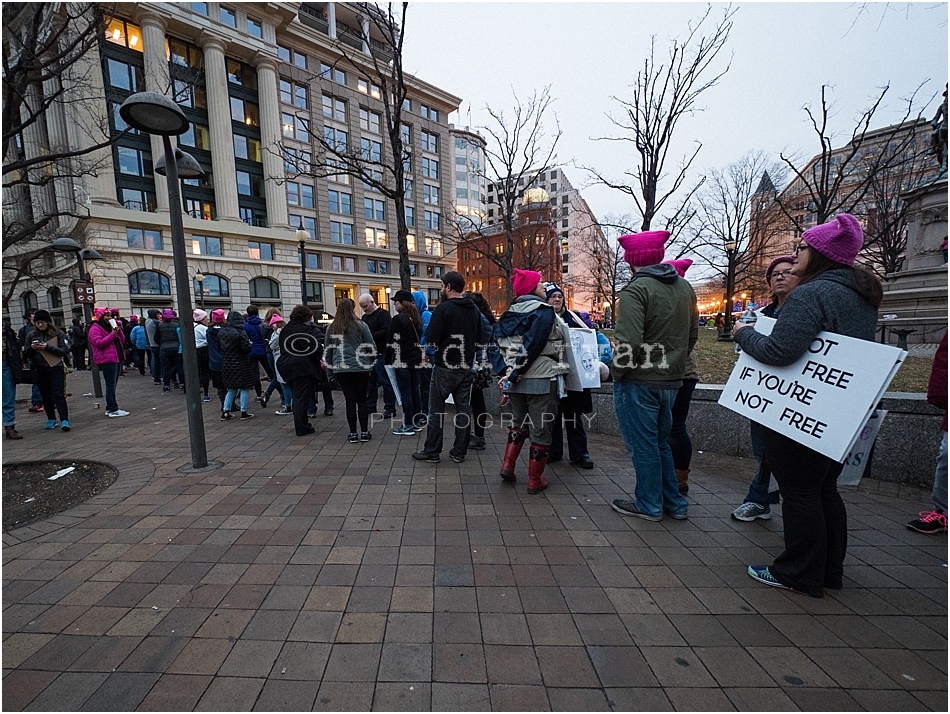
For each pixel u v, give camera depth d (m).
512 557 2.73
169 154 4.11
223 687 1.76
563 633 2.06
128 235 28.59
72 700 1.70
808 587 2.31
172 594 2.38
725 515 3.32
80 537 3.03
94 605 2.30
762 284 31.59
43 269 15.14
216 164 32.22
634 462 3.25
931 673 1.79
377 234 44.38
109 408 7.28
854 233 2.23
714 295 63.00
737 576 2.53
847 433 2.09
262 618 2.18
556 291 4.19
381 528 3.13
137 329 13.44
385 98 9.26
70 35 5.04
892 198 16.27
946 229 10.95
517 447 3.96
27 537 3.04
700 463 4.47
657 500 3.21
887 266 17.38
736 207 22.42
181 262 4.24
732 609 2.22
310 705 1.67
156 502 3.61
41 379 6.15
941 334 10.05
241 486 3.96
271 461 4.69
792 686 1.73
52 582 2.50
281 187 35.69
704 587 2.41
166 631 2.09
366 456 4.86
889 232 16.62
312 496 3.72
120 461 4.72
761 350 2.42
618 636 2.04
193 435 4.41
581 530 3.09
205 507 3.51
